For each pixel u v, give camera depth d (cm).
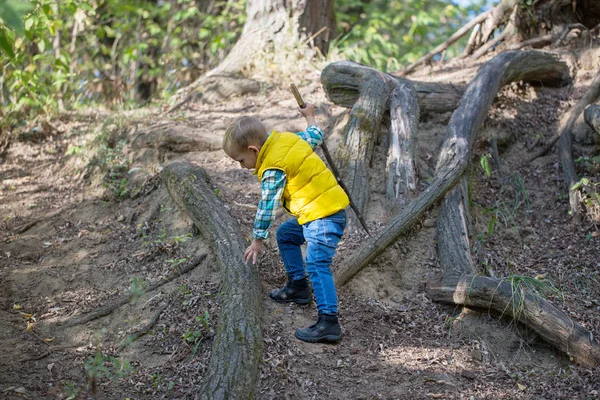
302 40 738
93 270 448
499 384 346
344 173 495
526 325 377
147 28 998
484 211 497
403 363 357
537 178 539
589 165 527
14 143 620
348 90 564
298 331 364
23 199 538
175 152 559
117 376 340
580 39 680
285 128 582
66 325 389
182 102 661
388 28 1078
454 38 727
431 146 546
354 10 1325
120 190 527
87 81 777
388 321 394
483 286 388
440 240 446
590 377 346
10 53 336
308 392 328
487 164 477
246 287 377
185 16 959
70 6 656
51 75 709
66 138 628
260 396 320
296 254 390
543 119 591
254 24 757
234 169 538
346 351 362
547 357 370
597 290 423
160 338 369
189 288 403
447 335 385
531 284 405
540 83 627
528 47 688
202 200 454
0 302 414
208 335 360
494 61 583
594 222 482
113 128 605
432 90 579
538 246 475
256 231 349
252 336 343
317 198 355
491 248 467
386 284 426
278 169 348
